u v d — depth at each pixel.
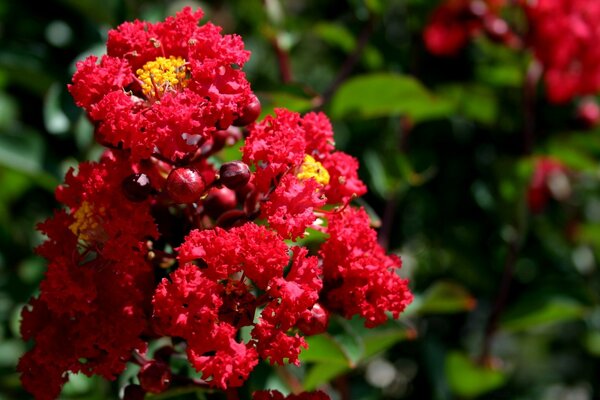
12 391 0.51
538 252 0.61
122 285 0.34
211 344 0.33
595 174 0.58
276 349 0.33
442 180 0.58
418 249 0.59
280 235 0.33
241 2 0.57
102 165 0.34
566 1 0.52
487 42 0.54
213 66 0.34
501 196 0.54
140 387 0.35
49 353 0.34
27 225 0.57
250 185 0.35
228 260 0.33
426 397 0.60
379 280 0.35
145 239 0.34
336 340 0.40
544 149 0.57
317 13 0.61
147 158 0.34
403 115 0.53
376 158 0.50
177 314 0.33
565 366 0.76
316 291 0.33
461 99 0.56
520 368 0.80
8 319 0.52
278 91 0.42
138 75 0.34
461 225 0.59
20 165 0.47
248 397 0.38
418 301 0.49
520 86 0.56
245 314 0.34
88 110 0.34
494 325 0.52
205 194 0.34
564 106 0.58
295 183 0.34
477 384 0.53
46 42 0.51
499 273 0.59
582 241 0.63
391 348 0.60
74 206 0.35
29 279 0.52
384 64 0.56
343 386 0.47
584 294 0.51
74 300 0.34
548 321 0.52
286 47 0.50
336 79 0.49
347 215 0.35
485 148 0.58
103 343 0.34
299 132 0.35
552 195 0.61
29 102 0.54
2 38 0.51
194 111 0.33
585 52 0.52
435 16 0.54
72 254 0.34
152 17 0.52
